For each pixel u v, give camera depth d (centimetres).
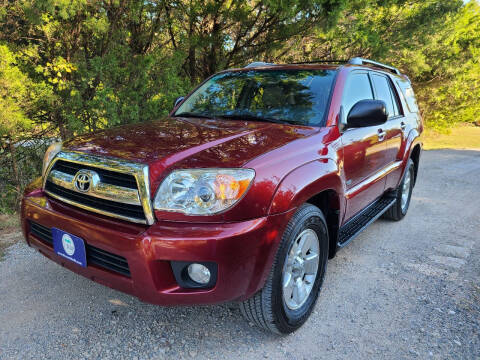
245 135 248
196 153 215
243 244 197
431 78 1450
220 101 339
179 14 692
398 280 326
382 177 377
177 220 197
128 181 205
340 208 277
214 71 762
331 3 604
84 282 305
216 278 199
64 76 598
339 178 265
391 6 834
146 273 196
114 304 277
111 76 582
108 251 205
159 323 257
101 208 215
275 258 220
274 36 706
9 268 324
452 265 357
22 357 220
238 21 692
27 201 250
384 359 228
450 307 285
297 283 252
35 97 529
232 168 203
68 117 543
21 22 600
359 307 284
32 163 596
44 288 294
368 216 379
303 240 247
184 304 203
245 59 763
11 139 514
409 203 534
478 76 1420
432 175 809
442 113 1527
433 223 484
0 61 457
